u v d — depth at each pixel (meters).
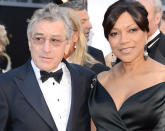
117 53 2.88
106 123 2.92
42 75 2.86
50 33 2.66
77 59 3.67
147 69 2.93
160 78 2.84
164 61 3.68
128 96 2.86
